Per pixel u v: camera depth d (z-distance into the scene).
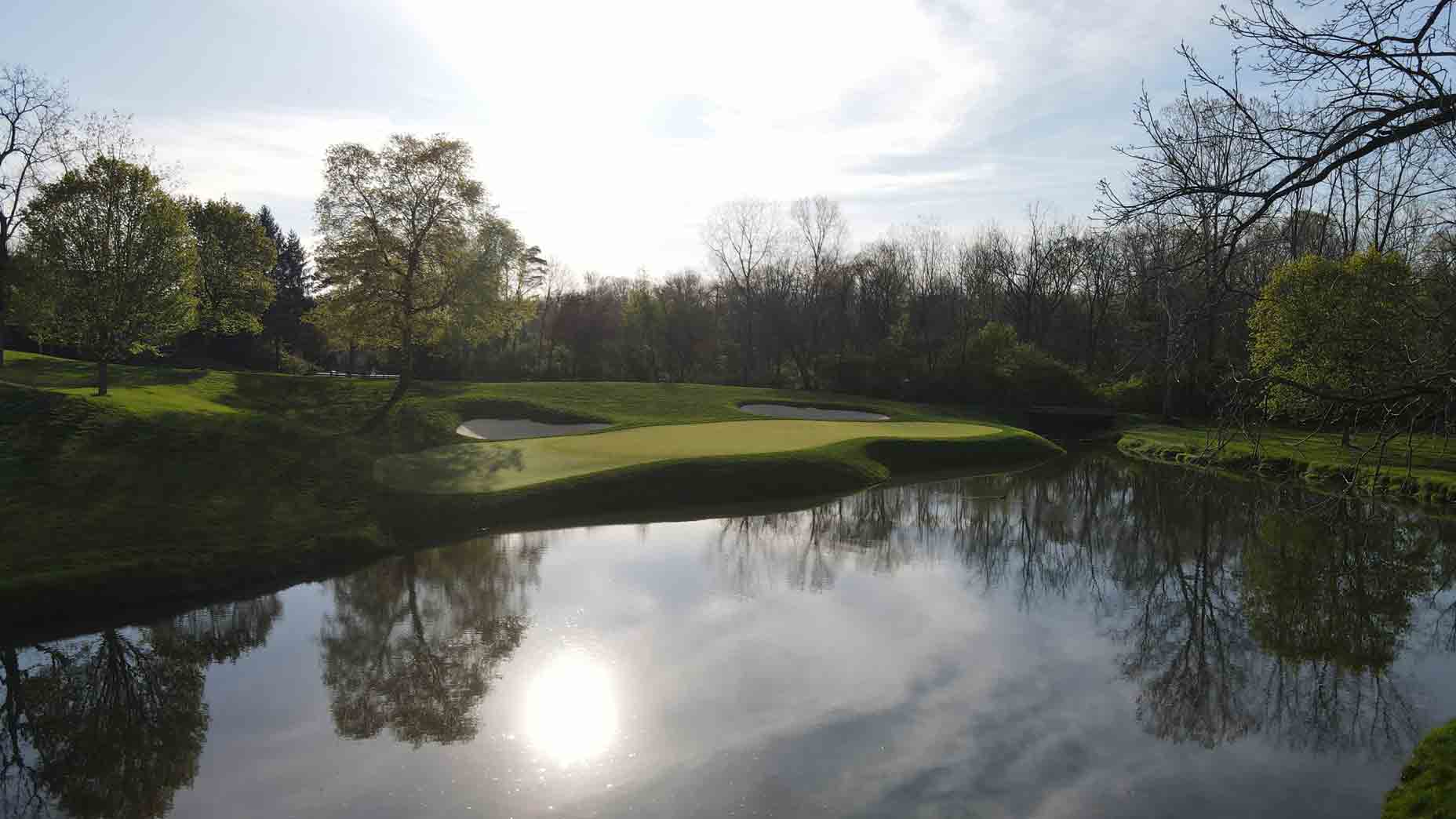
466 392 37.84
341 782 8.33
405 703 10.23
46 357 37.44
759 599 14.23
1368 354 6.52
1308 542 19.61
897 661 11.51
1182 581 16.28
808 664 11.31
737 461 24.33
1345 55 5.21
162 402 23.84
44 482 15.73
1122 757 8.80
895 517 21.89
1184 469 30.66
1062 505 23.94
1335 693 10.68
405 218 30.47
